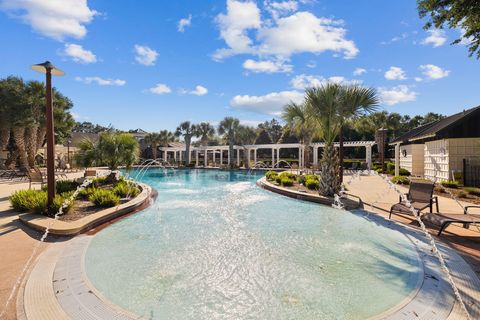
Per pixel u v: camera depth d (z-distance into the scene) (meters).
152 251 4.49
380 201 8.52
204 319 2.64
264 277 3.56
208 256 4.29
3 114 19.50
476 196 9.14
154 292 3.14
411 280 3.35
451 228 5.47
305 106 9.38
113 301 2.91
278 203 8.98
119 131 15.26
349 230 5.68
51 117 6.22
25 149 21.80
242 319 2.65
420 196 6.38
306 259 4.16
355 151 36.72
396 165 16.19
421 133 15.21
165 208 8.20
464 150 12.09
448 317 2.50
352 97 8.43
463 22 5.96
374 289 3.21
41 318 2.47
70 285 3.12
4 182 14.29
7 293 2.91
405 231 5.34
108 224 6.18
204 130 34.88
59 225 5.34
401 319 2.49
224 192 11.98
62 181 9.70
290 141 38.88
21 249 4.34
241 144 33.78
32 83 21.14
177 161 35.22
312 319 2.64
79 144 12.52
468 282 3.19
